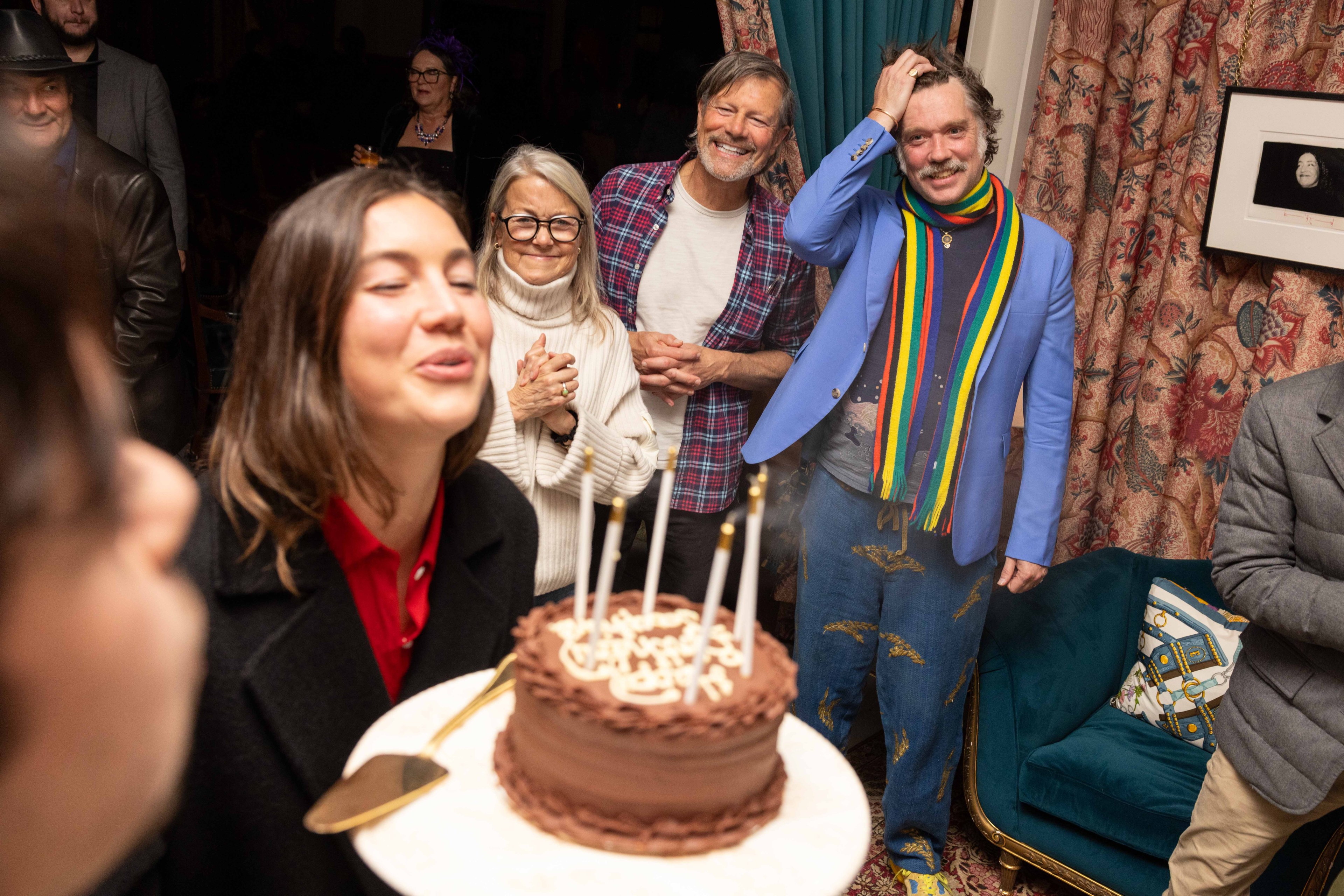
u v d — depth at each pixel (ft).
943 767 7.47
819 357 7.14
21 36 6.55
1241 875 5.97
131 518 1.14
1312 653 5.43
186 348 10.18
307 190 2.93
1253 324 9.43
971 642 7.30
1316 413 5.46
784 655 3.29
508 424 5.88
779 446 7.14
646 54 9.91
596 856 2.66
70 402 1.03
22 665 1.03
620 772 2.72
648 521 8.21
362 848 2.58
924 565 7.06
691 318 7.84
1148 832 6.87
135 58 8.96
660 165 7.91
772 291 7.93
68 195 1.10
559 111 9.91
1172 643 8.24
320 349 2.78
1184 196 9.62
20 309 0.99
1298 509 5.47
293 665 2.89
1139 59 9.84
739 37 8.61
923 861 7.61
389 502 3.04
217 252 10.37
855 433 7.08
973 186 6.98
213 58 9.52
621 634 3.33
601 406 6.72
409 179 3.02
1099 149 10.18
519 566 3.76
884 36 9.46
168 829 2.77
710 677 3.07
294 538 2.85
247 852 2.93
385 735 3.02
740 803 2.86
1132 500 10.34
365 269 2.75
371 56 9.62
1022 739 7.62
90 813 1.14
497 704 3.30
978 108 6.77
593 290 6.79
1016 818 7.52
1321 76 8.75
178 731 1.21
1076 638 8.26
